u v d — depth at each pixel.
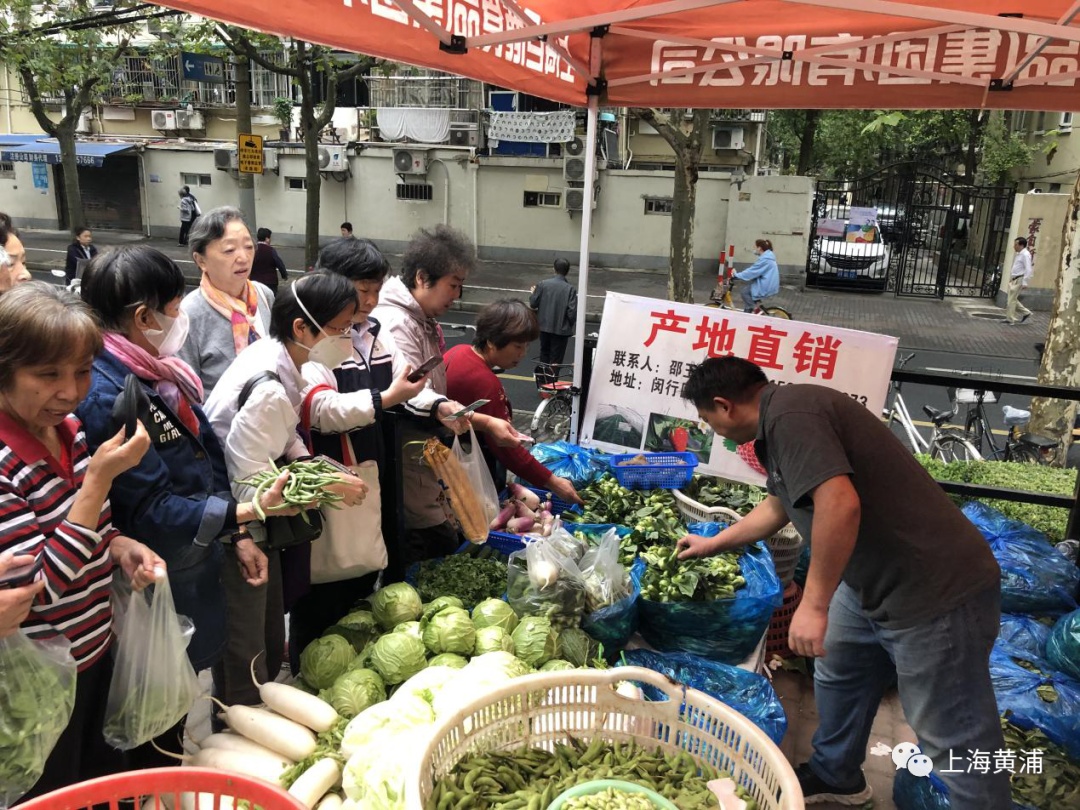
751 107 4.52
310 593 3.12
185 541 2.10
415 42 3.09
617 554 3.01
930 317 16.95
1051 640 3.09
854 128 24.55
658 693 2.71
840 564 2.20
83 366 1.74
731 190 19.59
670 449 4.32
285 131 21.92
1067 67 3.96
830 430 2.28
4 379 1.69
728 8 3.98
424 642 2.59
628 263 20.77
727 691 2.76
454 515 3.40
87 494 1.76
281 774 2.18
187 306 3.32
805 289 19.61
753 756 1.93
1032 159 21.17
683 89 4.48
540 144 20.64
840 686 2.73
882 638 2.49
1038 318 17.11
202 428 2.31
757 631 3.07
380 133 21.31
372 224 21.64
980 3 3.41
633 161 21.38
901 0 3.54
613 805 1.82
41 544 1.76
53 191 23.77
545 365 8.30
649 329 4.30
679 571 3.11
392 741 2.11
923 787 2.73
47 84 15.88
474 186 20.83
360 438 2.87
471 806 1.86
